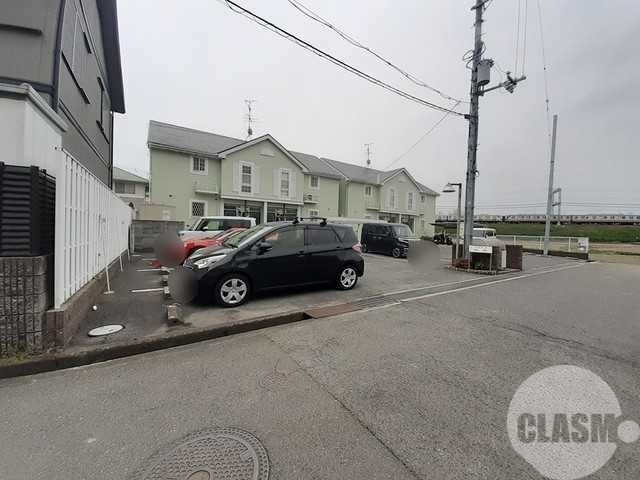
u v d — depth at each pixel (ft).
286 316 15.66
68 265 12.50
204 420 7.75
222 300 17.02
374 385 9.49
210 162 64.34
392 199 100.94
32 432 7.25
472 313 17.51
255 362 11.04
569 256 59.11
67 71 19.80
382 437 7.18
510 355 11.81
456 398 8.82
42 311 10.61
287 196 74.13
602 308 19.20
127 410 8.14
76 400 8.59
